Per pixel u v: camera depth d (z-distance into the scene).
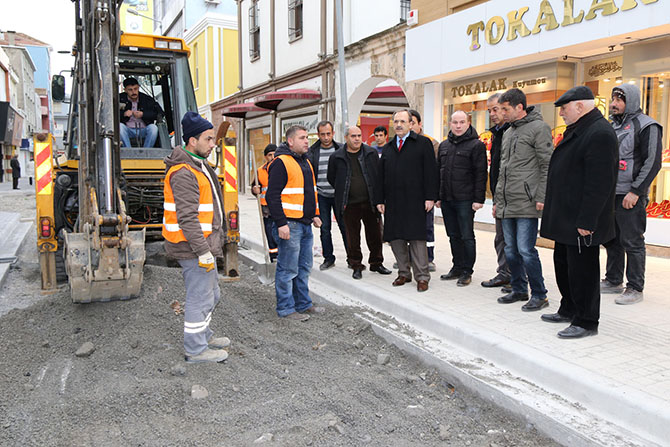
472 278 6.12
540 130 4.63
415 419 3.33
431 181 5.44
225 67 24.34
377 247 6.39
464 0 9.73
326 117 14.96
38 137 6.11
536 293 4.80
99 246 4.32
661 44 7.05
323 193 6.62
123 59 7.29
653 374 3.33
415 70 10.63
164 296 5.05
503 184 4.87
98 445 3.02
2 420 3.27
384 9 12.91
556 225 4.07
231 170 6.91
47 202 6.20
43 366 4.09
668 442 2.77
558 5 7.70
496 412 3.42
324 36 14.85
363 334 4.79
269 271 6.68
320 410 3.40
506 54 8.63
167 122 7.92
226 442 3.05
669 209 7.34
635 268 5.02
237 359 4.18
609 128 3.79
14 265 7.87
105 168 4.44
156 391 3.55
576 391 3.26
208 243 3.98
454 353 4.09
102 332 4.49
